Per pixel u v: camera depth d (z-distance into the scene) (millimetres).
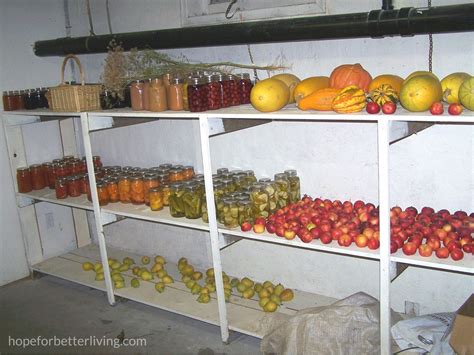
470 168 2340
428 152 2434
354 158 2668
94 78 3809
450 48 2270
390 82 2230
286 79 2557
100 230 3197
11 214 3781
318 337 2367
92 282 3469
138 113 2742
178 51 3246
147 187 3119
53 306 3393
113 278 3385
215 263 2664
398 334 2238
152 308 3266
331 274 2926
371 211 2436
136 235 3896
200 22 3074
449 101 2076
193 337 2885
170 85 2695
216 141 3182
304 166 2857
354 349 2320
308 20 2404
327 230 2352
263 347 2562
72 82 3768
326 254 2914
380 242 2107
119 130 3734
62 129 3998
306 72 2729
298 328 2436
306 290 3047
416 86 1970
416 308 2615
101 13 3611
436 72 2326
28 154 3822
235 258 3316
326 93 2234
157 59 2955
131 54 2963
